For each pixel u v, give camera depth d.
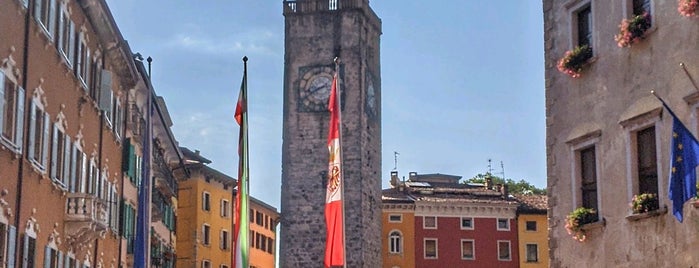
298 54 81.50
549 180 30.23
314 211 79.38
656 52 25.41
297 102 81.00
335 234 34.56
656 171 25.39
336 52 80.75
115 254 47.88
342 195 34.75
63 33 35.47
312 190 79.69
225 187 92.44
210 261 87.94
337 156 35.06
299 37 81.62
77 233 37.62
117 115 47.94
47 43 32.62
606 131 27.36
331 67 80.56
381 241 84.44
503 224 94.81
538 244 94.38
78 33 38.28
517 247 94.31
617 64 27.02
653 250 25.05
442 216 94.06
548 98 30.53
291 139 80.75
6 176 28.42
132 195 53.38
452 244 93.62
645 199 25.31
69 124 36.94
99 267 43.59
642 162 26.06
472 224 94.31
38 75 31.73
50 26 33.19
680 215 21.88
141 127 55.50
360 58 80.38
